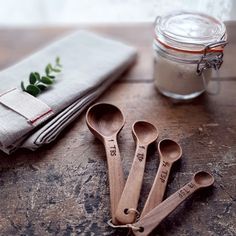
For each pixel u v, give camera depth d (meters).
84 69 0.49
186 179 0.39
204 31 0.44
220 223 0.35
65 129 0.44
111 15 0.71
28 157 0.40
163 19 0.46
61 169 0.39
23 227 0.35
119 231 0.34
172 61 0.44
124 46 0.53
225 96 0.48
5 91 0.44
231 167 0.40
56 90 0.45
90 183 0.38
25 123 0.40
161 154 0.39
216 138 0.43
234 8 0.52
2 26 0.63
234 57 0.54
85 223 0.35
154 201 0.35
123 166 0.40
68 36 0.55
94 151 0.41
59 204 0.36
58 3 0.75
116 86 0.50
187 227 0.35
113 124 0.43
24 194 0.37
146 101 0.48
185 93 0.47
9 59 0.55
